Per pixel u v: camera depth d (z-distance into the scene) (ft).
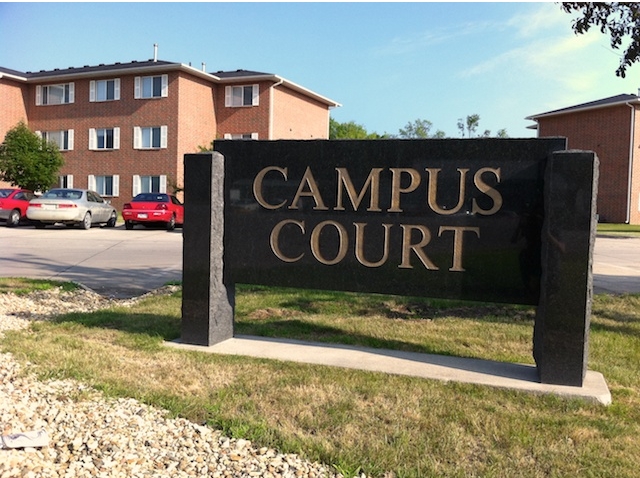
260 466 9.68
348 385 13.32
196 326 16.71
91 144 102.89
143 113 98.17
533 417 11.69
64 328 18.85
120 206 101.24
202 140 100.73
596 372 14.69
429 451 10.22
